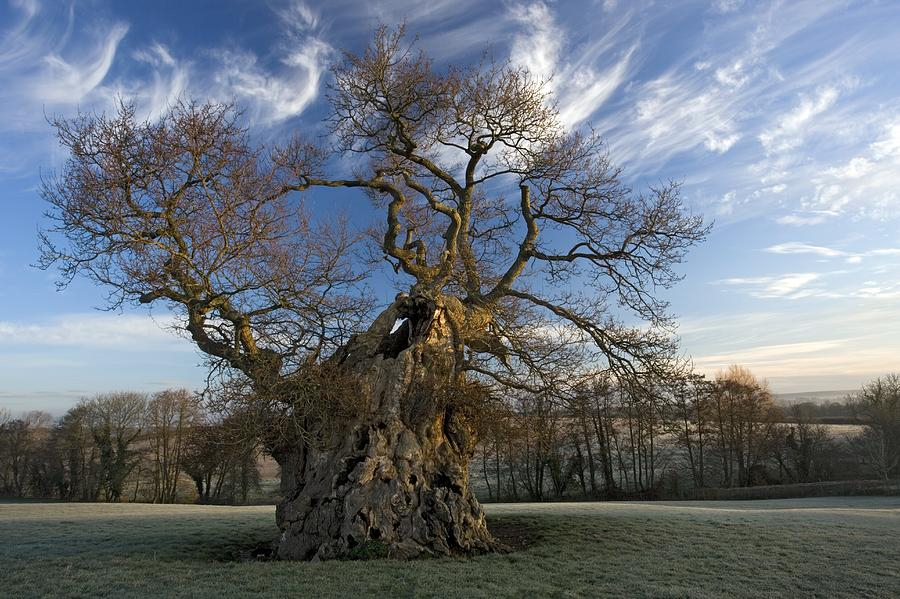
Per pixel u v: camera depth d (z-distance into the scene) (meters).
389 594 11.02
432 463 16.08
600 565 14.08
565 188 20.00
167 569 13.19
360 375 16.66
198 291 15.09
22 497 62.62
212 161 15.07
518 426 18.44
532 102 18.77
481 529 15.99
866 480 55.62
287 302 14.91
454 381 17.16
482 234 23.09
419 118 18.38
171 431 59.25
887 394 60.22
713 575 13.40
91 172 13.87
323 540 14.65
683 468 64.50
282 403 14.77
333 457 15.78
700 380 18.50
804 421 64.44
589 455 57.41
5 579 11.97
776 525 20.05
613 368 18.70
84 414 60.06
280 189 16.55
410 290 18.39
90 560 14.09
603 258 19.75
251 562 14.01
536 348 18.19
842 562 14.73
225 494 56.38
